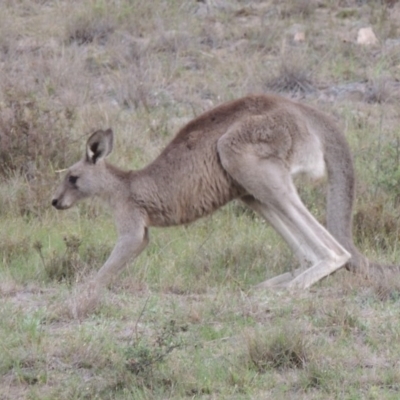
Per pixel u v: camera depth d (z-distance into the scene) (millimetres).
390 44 49375
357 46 49219
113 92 45469
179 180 29156
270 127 28875
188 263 29594
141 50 48719
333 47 48812
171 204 29250
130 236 28891
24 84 43625
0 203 34531
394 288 26516
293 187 28953
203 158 29078
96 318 24812
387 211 33250
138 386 21156
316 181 33500
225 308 25234
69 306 25062
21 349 22734
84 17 51500
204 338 23391
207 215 29828
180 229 33094
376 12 52344
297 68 46156
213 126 29281
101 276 28109
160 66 47281
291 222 28609
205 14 53219
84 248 30672
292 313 24938
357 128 41156
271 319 24609
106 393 20953
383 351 22672
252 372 21672
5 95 39406
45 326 24344
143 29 51438
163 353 21906
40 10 53688
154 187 29141
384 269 27922
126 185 29219
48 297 26484
